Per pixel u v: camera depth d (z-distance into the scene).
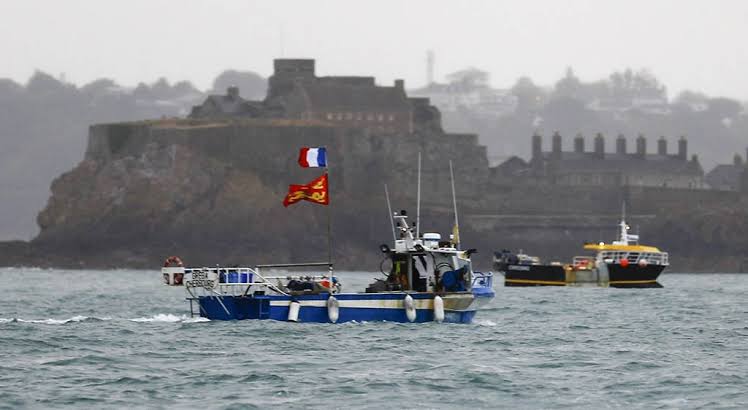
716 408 141.50
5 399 142.50
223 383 153.25
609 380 158.62
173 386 151.12
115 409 138.12
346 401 143.50
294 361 169.38
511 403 143.88
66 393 146.38
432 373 161.25
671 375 162.88
